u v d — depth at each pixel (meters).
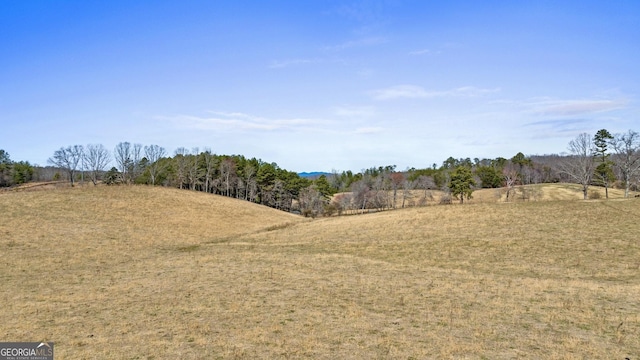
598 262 27.89
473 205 55.56
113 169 106.25
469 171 94.62
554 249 31.70
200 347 13.38
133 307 18.22
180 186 107.31
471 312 17.36
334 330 15.05
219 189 115.44
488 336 14.42
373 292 20.89
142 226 49.94
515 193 108.06
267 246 39.81
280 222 67.44
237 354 12.76
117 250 36.81
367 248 36.16
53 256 32.22
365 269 27.33
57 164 98.75
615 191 100.38
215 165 114.31
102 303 19.03
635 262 27.39
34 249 34.06
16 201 52.75
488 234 38.50
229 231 55.34
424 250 34.06
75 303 19.08
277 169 122.75
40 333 14.86
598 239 33.69
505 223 42.94
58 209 51.56
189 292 20.86
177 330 15.05
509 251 32.06
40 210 49.62
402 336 14.38
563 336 14.42
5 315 17.22
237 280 23.67
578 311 17.44
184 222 55.97
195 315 16.91
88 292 21.30
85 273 26.78
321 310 17.61
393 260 31.25
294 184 119.50
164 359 12.43
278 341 13.86
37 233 39.56
